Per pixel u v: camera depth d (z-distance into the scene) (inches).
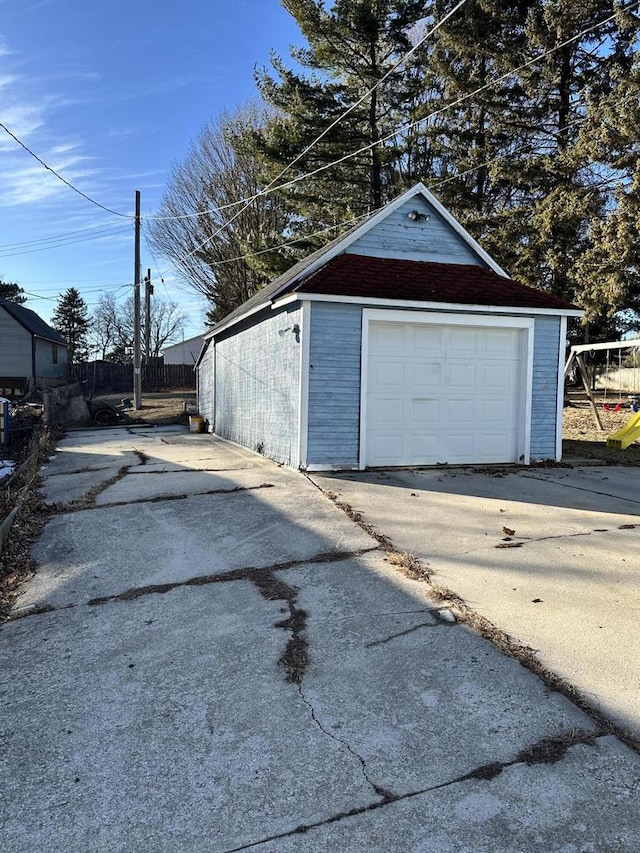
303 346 327.0
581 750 95.4
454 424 360.8
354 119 803.4
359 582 170.6
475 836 78.4
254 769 93.0
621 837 77.9
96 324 2628.0
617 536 213.3
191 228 1190.3
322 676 120.5
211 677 121.6
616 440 466.3
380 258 383.6
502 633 136.8
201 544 210.4
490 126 811.4
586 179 761.0
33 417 629.6
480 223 780.6
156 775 92.2
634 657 125.0
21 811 85.1
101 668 127.0
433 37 777.6
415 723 103.7
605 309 727.7
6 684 121.6
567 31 696.4
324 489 290.0
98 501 278.2
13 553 206.5
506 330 366.9
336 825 81.0
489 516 242.2
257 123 1123.3
